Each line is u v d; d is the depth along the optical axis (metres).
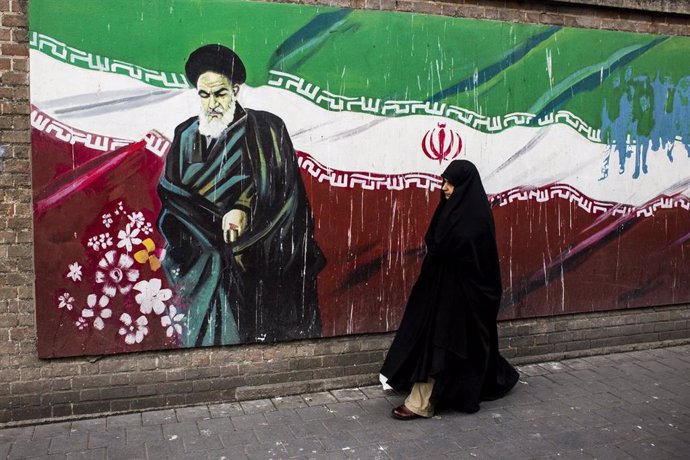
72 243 4.25
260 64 4.54
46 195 4.17
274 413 4.52
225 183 4.54
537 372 5.38
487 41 5.12
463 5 5.07
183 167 4.43
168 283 4.47
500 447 4.02
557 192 5.46
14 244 4.19
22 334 4.25
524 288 5.42
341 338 4.96
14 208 4.17
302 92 4.65
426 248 5.07
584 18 5.46
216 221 4.54
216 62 4.45
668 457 3.89
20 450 3.94
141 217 4.38
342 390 4.96
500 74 5.19
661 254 5.92
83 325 4.32
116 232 4.33
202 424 4.32
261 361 4.76
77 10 4.13
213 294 4.57
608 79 5.55
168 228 4.44
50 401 4.32
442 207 4.56
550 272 5.50
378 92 4.84
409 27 4.89
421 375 4.40
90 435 4.15
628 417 4.48
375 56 4.81
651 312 5.99
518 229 5.35
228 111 4.50
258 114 4.57
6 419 4.26
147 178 4.36
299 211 4.72
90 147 4.23
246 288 4.65
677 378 5.24
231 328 4.64
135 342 4.44
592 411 4.58
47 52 4.10
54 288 4.24
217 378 4.67
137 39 4.27
